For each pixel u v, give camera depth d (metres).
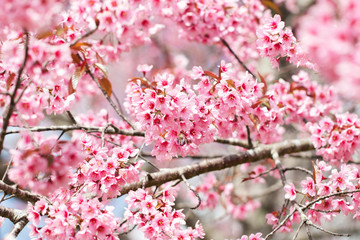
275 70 7.76
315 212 4.34
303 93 5.67
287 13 8.05
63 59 3.53
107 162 3.85
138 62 10.54
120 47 5.36
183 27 5.75
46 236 3.69
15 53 3.45
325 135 5.08
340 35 2.16
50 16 3.25
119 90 10.56
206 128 4.18
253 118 4.94
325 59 2.16
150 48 10.36
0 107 4.80
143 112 3.93
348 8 2.21
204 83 4.35
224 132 4.80
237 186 7.84
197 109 4.09
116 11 3.86
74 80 4.10
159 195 4.11
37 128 3.77
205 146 9.32
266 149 5.57
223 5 5.62
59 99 4.32
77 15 4.15
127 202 3.94
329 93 5.75
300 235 7.49
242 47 7.30
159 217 3.78
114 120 5.64
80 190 3.97
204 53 10.35
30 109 4.29
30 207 3.87
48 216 3.87
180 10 5.16
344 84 2.03
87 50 4.64
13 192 4.04
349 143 4.80
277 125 5.27
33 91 4.27
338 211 4.18
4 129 3.30
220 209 8.60
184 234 3.86
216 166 5.23
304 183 4.30
